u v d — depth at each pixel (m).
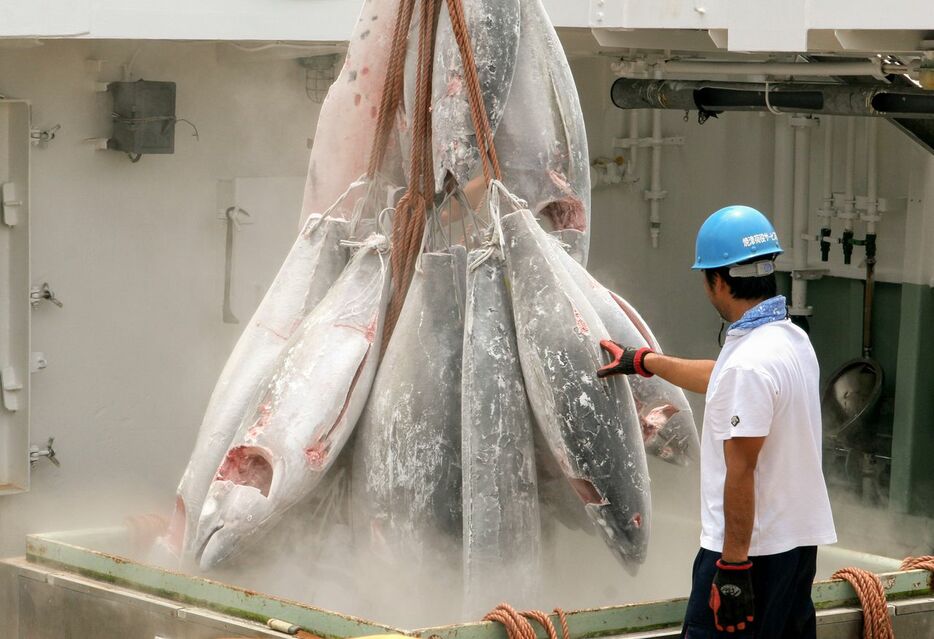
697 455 7.20
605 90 13.75
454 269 7.04
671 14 9.45
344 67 7.53
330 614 5.95
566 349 6.61
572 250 7.39
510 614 5.95
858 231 13.65
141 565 6.72
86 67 10.48
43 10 8.79
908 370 12.62
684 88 11.69
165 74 10.86
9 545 10.38
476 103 6.75
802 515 5.93
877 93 10.23
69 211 10.53
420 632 5.77
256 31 9.51
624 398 6.72
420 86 6.98
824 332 14.14
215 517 6.79
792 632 6.16
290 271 7.48
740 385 5.77
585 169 7.32
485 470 6.61
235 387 7.29
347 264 7.36
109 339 10.79
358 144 7.57
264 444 6.71
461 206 7.10
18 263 10.23
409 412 6.82
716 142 14.30
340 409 6.84
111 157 10.68
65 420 10.64
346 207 7.56
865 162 13.46
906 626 6.76
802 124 13.66
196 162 11.07
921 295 12.56
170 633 6.45
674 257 14.34
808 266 13.96
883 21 8.57
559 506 7.13
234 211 11.16
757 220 6.02
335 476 7.16
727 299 6.00
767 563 5.90
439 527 6.82
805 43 8.91
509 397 6.69
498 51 6.89
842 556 7.74
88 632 6.85
